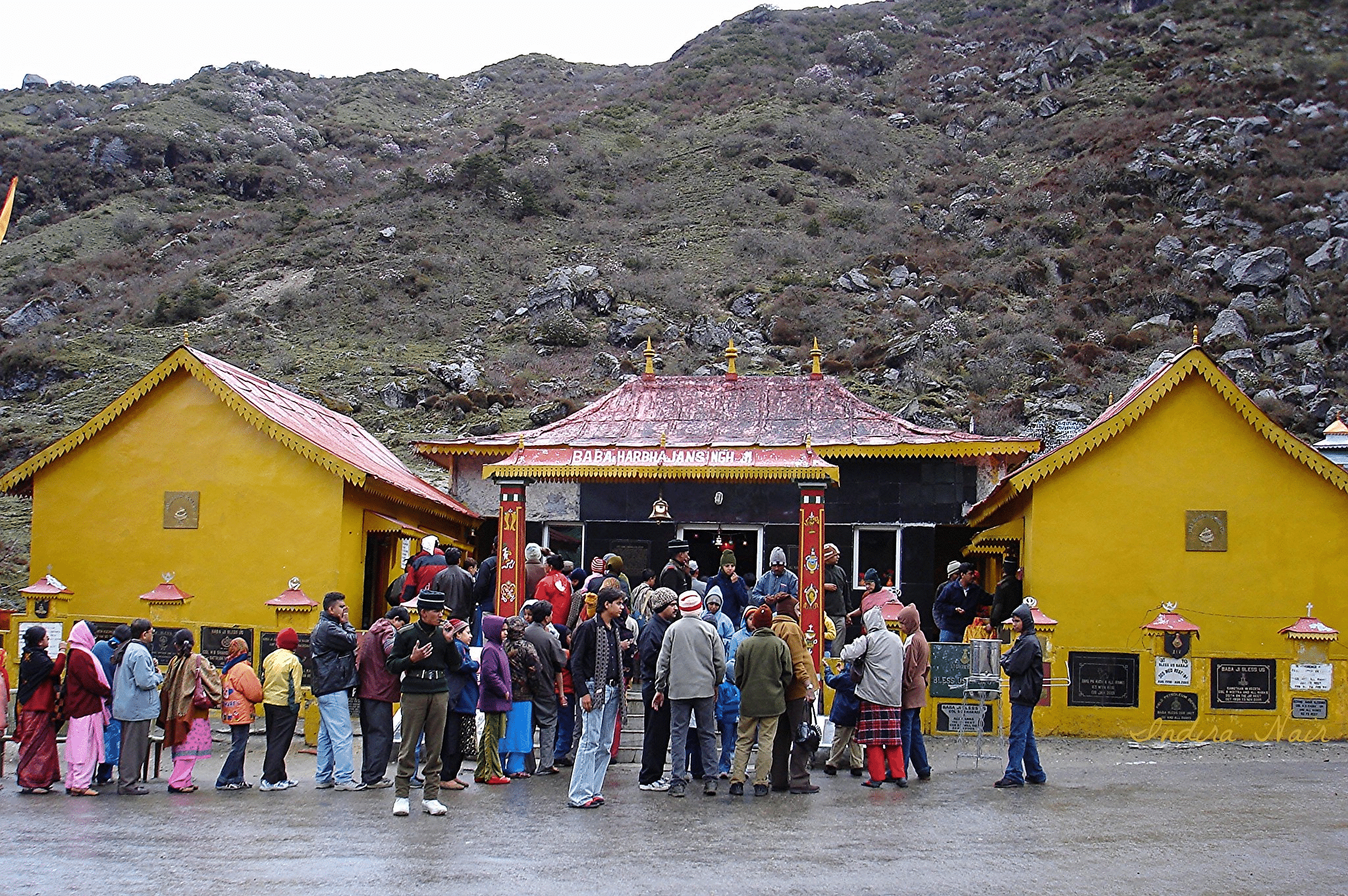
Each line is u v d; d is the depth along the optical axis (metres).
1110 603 16.92
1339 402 39.69
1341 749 14.98
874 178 79.38
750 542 21.83
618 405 22.97
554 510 21.73
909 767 13.43
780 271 60.97
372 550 20.45
